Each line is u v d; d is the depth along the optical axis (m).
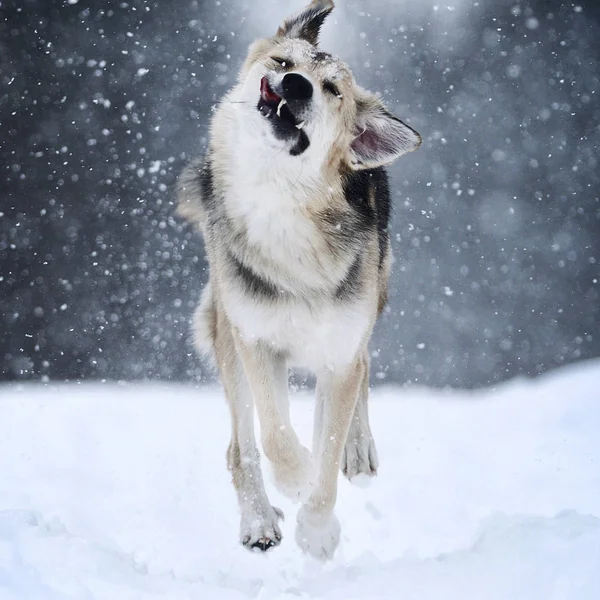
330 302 8.66
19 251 23.66
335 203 8.78
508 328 25.97
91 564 6.84
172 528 8.69
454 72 28.67
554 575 6.84
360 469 10.30
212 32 27.06
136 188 25.17
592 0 28.67
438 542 8.64
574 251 26.73
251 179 8.50
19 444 11.91
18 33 25.31
